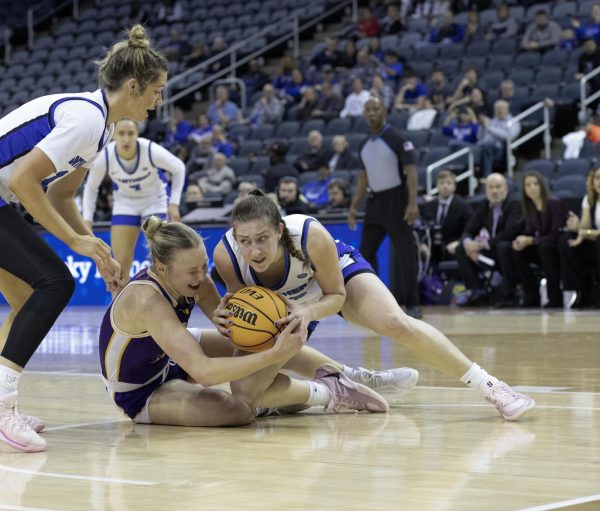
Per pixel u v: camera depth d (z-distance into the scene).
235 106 18.91
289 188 12.84
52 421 4.39
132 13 23.80
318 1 21.83
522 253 12.48
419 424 4.12
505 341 7.89
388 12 19.58
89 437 3.92
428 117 16.08
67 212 4.39
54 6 25.36
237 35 21.75
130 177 8.77
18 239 3.74
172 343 3.95
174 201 8.78
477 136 15.40
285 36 21.08
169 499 2.74
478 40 17.92
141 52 3.83
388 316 4.26
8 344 3.66
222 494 2.79
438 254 13.63
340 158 15.30
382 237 10.47
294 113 18.11
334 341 8.40
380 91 17.12
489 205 12.73
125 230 8.90
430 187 14.40
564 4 17.97
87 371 6.57
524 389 5.09
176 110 18.78
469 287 12.91
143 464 3.31
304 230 4.12
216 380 3.92
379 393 4.78
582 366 6.11
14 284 4.13
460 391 5.20
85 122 3.72
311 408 4.74
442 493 2.76
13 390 3.65
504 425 4.03
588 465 3.15
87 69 22.58
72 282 3.77
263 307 3.96
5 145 3.74
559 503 2.60
